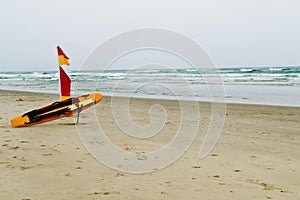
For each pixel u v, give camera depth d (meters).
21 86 28.55
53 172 4.41
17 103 13.38
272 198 3.68
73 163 4.89
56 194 3.60
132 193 3.72
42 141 6.30
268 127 8.55
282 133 7.76
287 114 11.02
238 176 4.50
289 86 22.44
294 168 4.92
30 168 4.56
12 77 49.94
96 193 3.68
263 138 7.18
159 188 3.92
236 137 7.26
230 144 6.57
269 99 15.81
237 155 5.69
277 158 5.51
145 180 4.22
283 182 4.27
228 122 9.33
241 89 21.08
